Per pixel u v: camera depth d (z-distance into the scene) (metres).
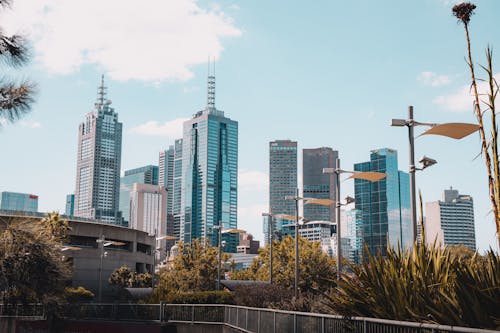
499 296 8.94
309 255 58.41
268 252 65.00
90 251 83.88
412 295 10.53
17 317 34.97
